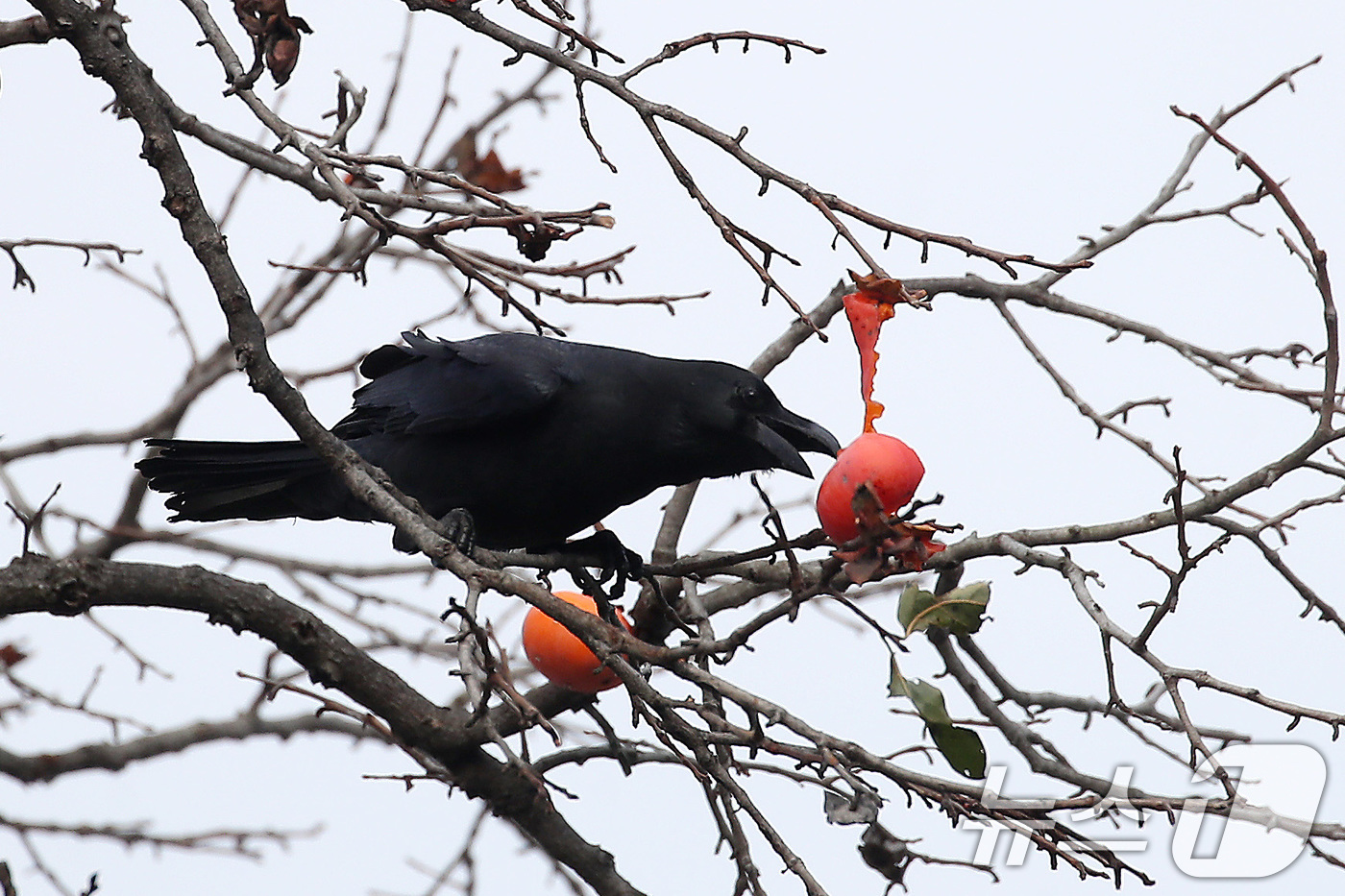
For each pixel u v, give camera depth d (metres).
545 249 8.55
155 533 13.92
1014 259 7.53
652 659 7.57
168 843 12.64
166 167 8.44
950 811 7.20
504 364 10.18
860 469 6.54
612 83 8.31
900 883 8.23
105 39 8.57
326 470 10.77
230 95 8.94
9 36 9.03
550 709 11.66
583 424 10.11
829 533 6.70
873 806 7.71
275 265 8.89
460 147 13.08
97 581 9.77
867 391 7.10
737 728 7.52
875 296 7.27
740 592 11.89
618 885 11.41
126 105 8.55
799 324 12.59
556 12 8.89
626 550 10.56
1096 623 8.06
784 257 7.97
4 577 9.57
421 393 10.35
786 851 7.52
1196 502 8.74
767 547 6.98
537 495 10.33
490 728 8.76
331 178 8.59
